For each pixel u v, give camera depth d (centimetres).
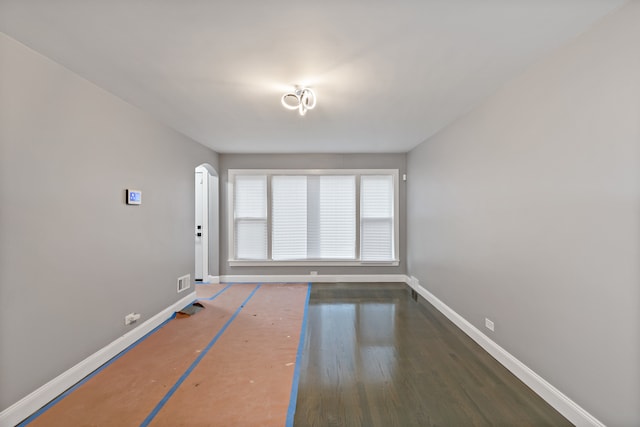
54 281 215
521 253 235
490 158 276
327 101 292
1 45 181
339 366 259
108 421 191
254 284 538
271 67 224
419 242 479
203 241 551
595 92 171
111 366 258
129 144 297
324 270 554
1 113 181
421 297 462
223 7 156
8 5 154
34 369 200
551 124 203
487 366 259
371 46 195
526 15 162
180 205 401
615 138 160
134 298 306
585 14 162
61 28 176
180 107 309
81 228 239
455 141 349
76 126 234
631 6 151
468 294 321
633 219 152
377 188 551
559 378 199
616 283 160
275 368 256
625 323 156
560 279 197
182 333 327
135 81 248
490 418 194
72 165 231
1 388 181
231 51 202
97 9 158
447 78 242
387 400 213
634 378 152
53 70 215
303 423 190
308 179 550
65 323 224
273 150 520
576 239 184
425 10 158
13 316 188
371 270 554
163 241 360
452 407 205
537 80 215
